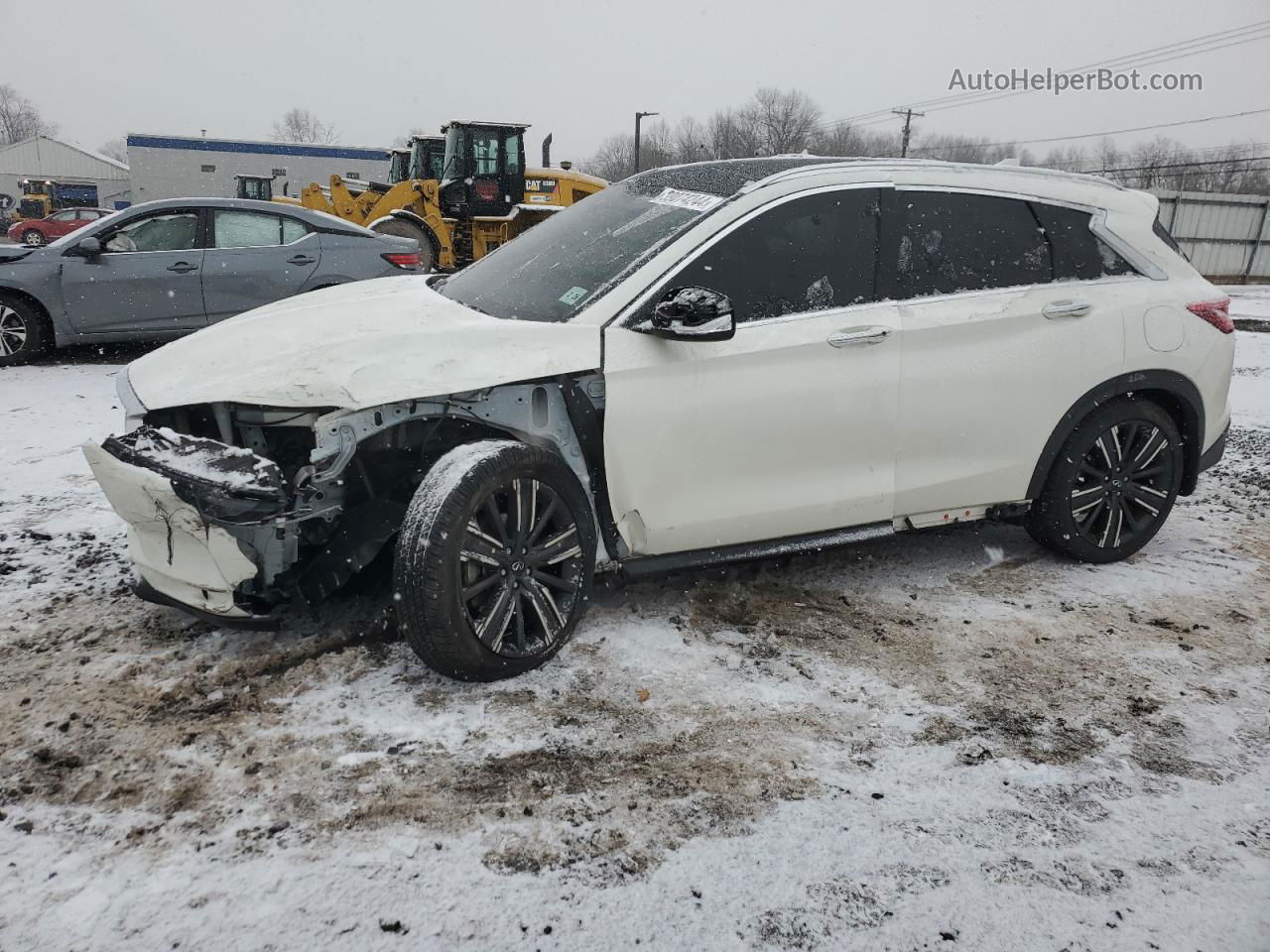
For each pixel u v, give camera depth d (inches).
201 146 1486.2
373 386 108.0
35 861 81.4
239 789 92.2
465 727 104.1
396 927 75.2
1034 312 144.6
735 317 128.3
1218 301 159.9
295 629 126.1
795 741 103.9
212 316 327.3
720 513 129.4
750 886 81.1
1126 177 1813.5
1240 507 196.1
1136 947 75.6
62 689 109.9
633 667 119.2
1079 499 154.4
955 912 78.8
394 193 624.4
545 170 697.0
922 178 143.4
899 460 139.4
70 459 211.2
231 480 102.6
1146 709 113.0
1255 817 92.5
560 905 78.2
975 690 116.5
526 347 116.3
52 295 312.8
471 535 107.7
